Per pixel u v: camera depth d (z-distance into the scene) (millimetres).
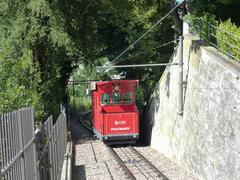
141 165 23016
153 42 38062
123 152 29094
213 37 21422
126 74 42312
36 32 30125
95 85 33625
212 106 17984
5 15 30828
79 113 80625
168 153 25672
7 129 6738
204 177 18359
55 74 31859
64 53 34531
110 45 41938
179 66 23203
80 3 32219
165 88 28172
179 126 23344
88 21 33656
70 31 32156
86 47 34156
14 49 29188
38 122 18859
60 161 18688
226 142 16016
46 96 30656
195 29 23453
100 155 26750
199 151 19281
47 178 12359
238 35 17984
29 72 18391
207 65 19312
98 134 33688
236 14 24484
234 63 17000
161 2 32625
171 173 20422
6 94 13016
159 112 29578
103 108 32156
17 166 7398
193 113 20844
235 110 15391
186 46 23578
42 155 11188
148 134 33375
